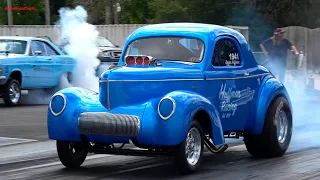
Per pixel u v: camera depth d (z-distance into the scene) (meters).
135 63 8.77
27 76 18.66
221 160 10.00
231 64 9.52
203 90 8.88
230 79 9.33
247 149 10.30
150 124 8.11
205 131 8.90
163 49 9.38
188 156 8.50
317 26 35.97
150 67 8.62
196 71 8.83
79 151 9.23
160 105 8.09
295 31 31.25
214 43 9.23
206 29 9.40
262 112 9.87
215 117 8.69
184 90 8.59
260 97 9.93
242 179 8.43
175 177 8.52
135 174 8.83
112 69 8.59
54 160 10.07
